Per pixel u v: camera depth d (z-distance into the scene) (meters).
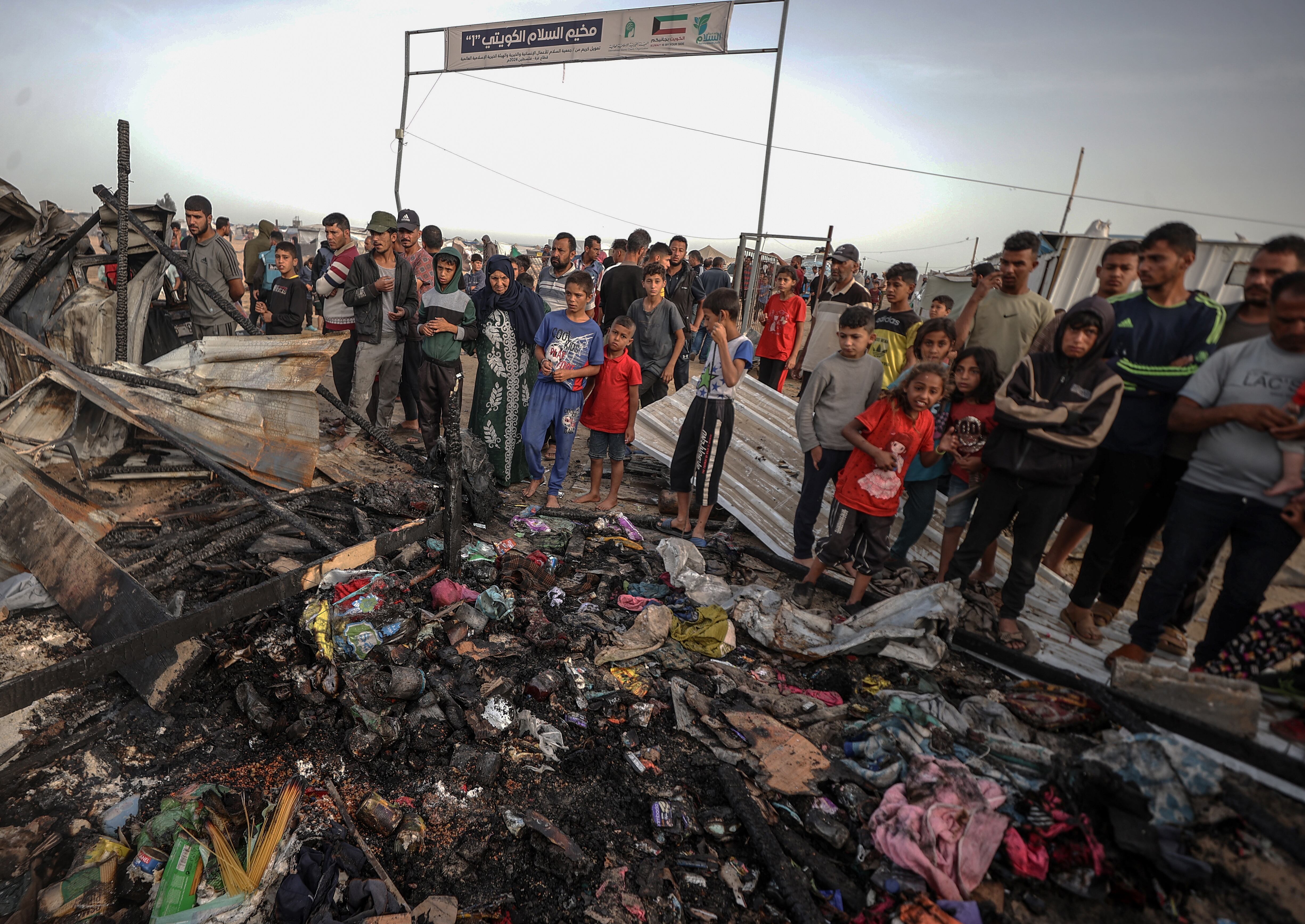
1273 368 2.46
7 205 4.73
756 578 4.35
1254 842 2.10
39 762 2.35
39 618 2.94
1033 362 3.12
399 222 6.69
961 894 2.12
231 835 2.17
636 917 2.05
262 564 3.53
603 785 2.56
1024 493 3.20
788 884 2.16
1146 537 3.30
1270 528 2.52
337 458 5.46
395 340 5.90
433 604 3.53
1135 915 2.08
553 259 6.26
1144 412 2.99
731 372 4.28
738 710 2.97
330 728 2.68
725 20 9.66
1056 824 2.29
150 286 4.91
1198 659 2.82
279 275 9.24
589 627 3.53
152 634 2.37
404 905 1.97
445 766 2.57
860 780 2.59
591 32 10.41
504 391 5.46
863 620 3.51
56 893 1.91
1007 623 3.37
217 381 4.02
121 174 4.32
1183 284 2.91
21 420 3.57
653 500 5.65
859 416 3.63
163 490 3.90
